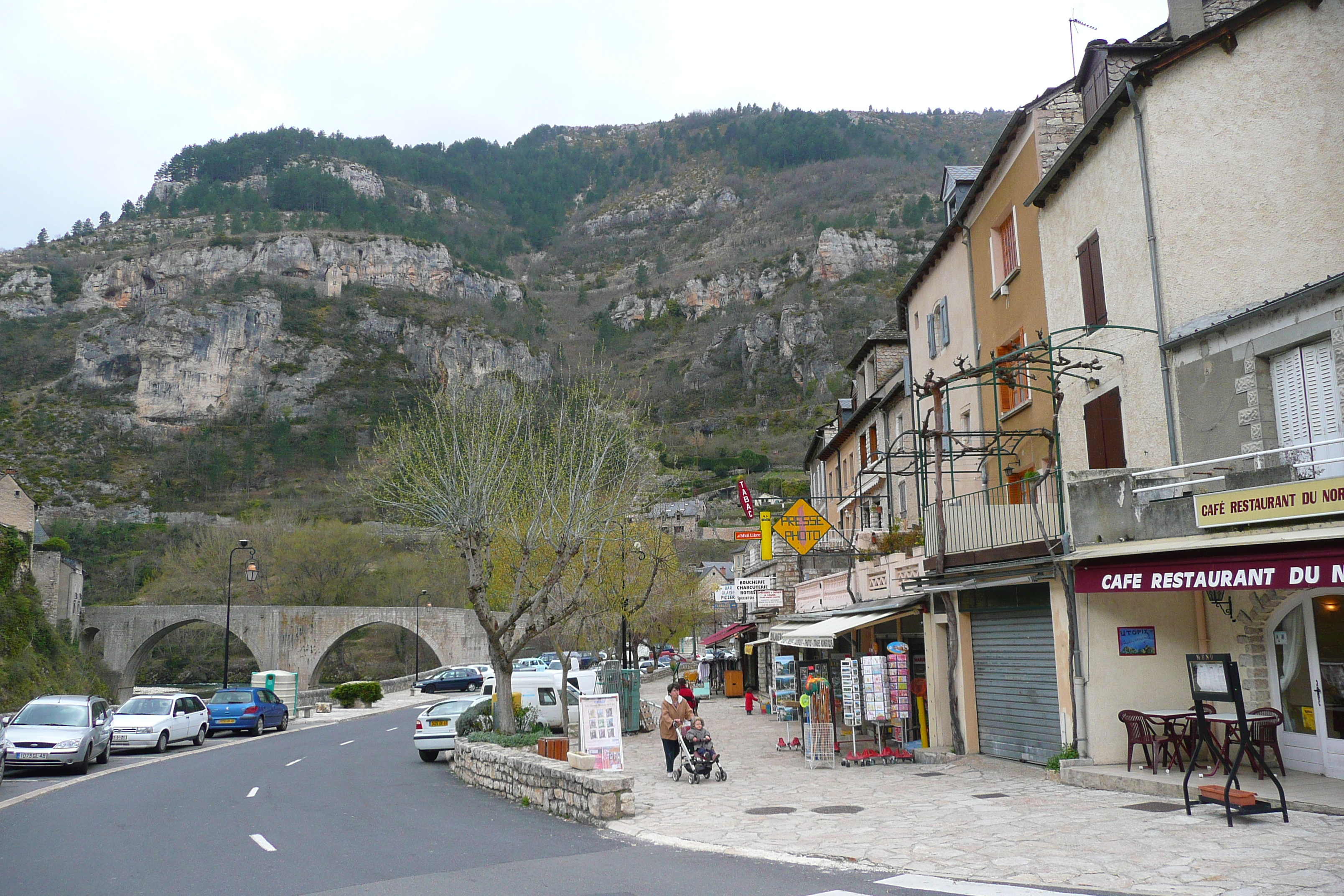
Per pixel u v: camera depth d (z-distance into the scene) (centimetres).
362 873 901
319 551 8488
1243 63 1280
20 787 1784
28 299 16375
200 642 8800
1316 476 1074
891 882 770
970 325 2145
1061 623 1302
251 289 16350
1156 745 1204
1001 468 1855
